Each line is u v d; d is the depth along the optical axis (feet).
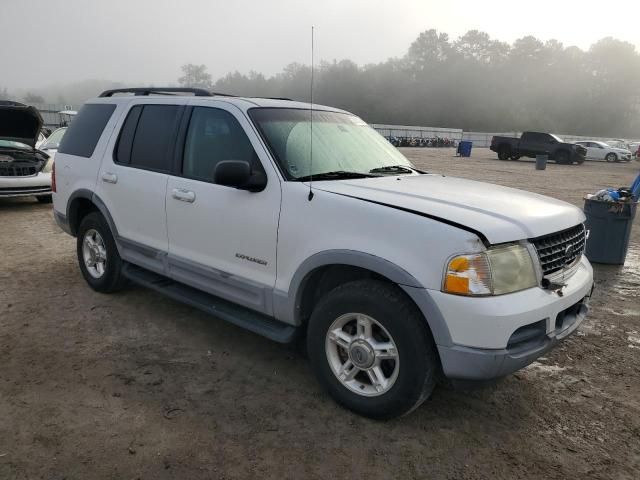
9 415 10.03
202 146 12.90
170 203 13.24
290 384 11.57
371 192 10.46
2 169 30.89
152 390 11.14
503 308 8.66
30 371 11.77
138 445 9.27
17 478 8.34
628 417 10.81
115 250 15.93
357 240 9.66
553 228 9.94
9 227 27.07
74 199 16.83
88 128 16.85
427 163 93.50
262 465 8.89
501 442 9.80
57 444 9.21
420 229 9.06
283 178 11.07
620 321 16.34
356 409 10.20
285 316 11.05
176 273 13.42
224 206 11.89
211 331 14.28
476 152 156.35
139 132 14.83
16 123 31.17
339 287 10.16
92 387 11.16
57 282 18.02
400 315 9.22
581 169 88.33
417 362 9.21
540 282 9.45
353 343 10.05
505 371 8.83
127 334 13.94
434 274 8.82
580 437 10.07
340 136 13.30
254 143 11.66
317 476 8.68
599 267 23.06
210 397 10.94
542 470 9.07
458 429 10.14
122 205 14.89
